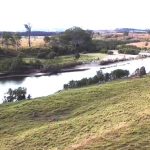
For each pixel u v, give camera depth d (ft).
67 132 99.81
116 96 140.67
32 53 464.24
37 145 93.76
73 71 357.41
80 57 454.40
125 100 128.77
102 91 154.81
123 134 84.02
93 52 536.42
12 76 331.36
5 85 282.36
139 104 114.83
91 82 207.21
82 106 135.33
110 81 204.23
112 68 370.12
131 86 157.58
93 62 409.28
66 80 301.84
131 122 92.38
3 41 489.26
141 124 89.30
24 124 120.57
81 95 152.05
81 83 205.16
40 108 138.31
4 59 403.75
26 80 308.40
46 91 246.47
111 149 76.64
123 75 225.35
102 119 104.83
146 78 180.04
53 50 478.59
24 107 141.38
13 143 99.35
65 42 539.29
